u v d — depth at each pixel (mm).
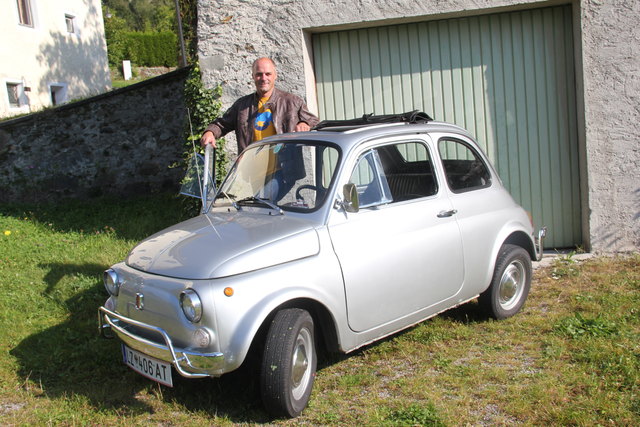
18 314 5926
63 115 11156
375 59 7859
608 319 5309
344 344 4223
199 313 3639
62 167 11258
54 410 4188
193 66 8305
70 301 6223
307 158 4605
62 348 5250
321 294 4027
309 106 7789
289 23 7602
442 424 3758
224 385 4496
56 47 21672
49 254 7797
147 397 4402
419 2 7273
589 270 6746
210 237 4160
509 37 7516
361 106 7973
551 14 7375
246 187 4848
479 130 7730
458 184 5211
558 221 7688
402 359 4852
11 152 11070
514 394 4098
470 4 7168
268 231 4121
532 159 7660
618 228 7250
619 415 3721
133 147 11430
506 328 5336
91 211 10414
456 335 5230
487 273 5258
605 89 7055
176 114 11383
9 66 19016
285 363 3785
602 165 7180
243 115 6094
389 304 4469
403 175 4797
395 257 4484
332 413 3994
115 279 4250
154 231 8945
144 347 3904
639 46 6918
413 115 5180
